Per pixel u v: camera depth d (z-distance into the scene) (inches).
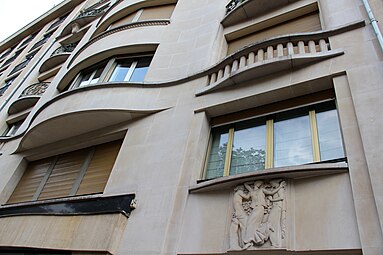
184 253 199.3
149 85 341.7
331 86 234.5
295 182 195.8
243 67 273.0
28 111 604.4
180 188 233.6
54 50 800.3
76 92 376.8
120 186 263.1
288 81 251.0
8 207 309.4
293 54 254.7
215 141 274.5
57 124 365.4
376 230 150.9
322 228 168.4
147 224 221.6
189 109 293.4
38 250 247.8
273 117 257.8
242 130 267.4
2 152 474.9
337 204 172.4
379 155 173.2
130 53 423.5
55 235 242.4
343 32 254.5
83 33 771.4
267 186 199.5
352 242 155.7
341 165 182.5
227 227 196.1
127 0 545.0
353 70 223.1
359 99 203.9
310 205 180.7
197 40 379.2
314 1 325.1
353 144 188.2
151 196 239.1
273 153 234.2
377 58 219.1
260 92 259.8
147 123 308.8
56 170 365.7
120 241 220.7
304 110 244.8
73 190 313.7
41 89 611.8
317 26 310.0
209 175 250.7
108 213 234.4
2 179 404.5
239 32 370.6
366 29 243.8
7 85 821.2
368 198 162.7
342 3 287.6
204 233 202.4
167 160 259.0
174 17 447.8
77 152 367.2
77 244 224.4
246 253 179.2
